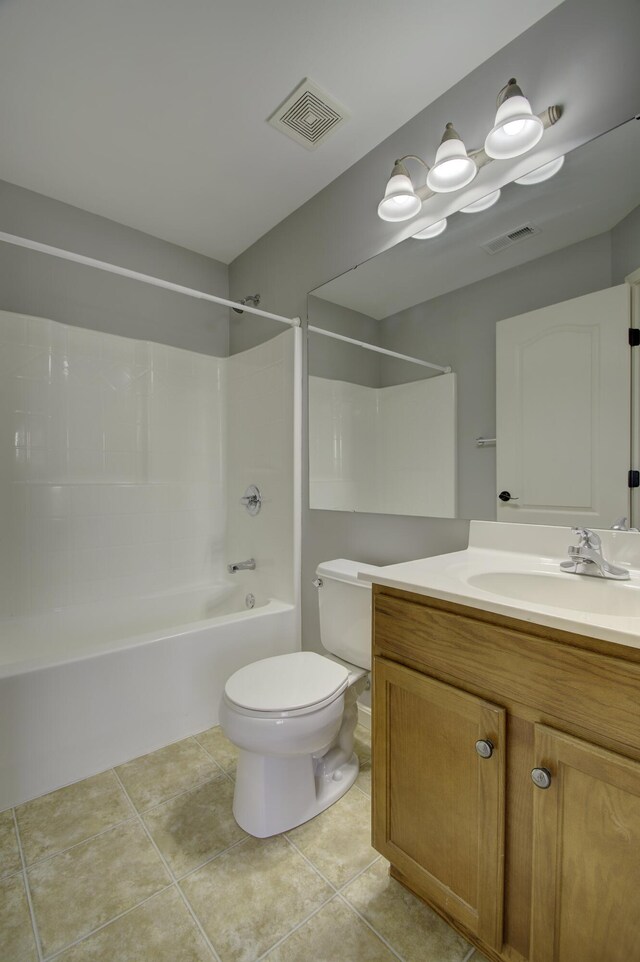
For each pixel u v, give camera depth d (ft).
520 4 4.07
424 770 3.21
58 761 4.80
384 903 3.52
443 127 5.04
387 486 5.68
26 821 4.34
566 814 2.46
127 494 7.64
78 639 6.92
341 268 6.36
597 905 2.36
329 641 5.50
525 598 3.75
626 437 3.78
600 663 2.33
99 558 7.32
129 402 7.71
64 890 3.61
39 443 6.75
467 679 2.94
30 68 4.70
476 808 2.87
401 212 5.15
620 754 2.27
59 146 5.84
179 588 8.18
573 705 2.43
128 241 7.74
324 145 5.82
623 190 3.79
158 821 4.37
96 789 4.80
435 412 5.18
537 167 4.30
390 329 5.66
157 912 3.44
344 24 4.26
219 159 6.08
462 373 4.92
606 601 3.39
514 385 4.49
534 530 4.28
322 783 4.80
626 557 3.72
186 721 5.76
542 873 2.56
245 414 8.24
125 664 5.26
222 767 5.20
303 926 3.34
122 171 6.32
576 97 4.01
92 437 7.29
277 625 6.68
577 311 4.06
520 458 4.43
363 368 5.99
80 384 7.17
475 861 2.90
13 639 6.40
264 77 4.83
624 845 2.25
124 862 3.89
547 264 4.26
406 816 3.35
